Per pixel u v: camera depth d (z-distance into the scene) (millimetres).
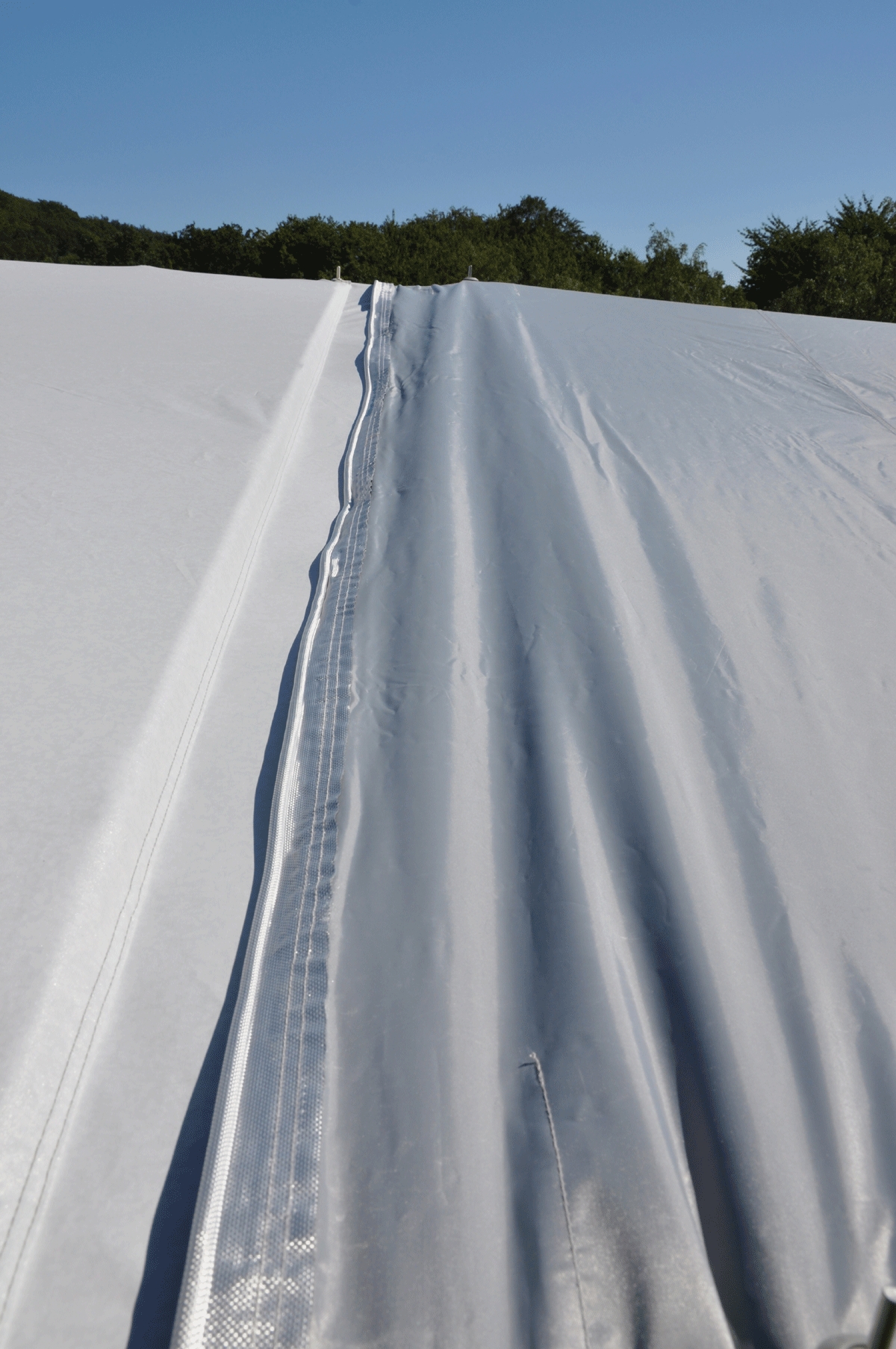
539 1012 971
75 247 67688
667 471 2248
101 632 1331
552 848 1154
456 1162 818
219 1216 753
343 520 1981
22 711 1151
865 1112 904
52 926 888
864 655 1636
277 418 2271
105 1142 829
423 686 1424
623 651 1527
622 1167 825
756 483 2238
